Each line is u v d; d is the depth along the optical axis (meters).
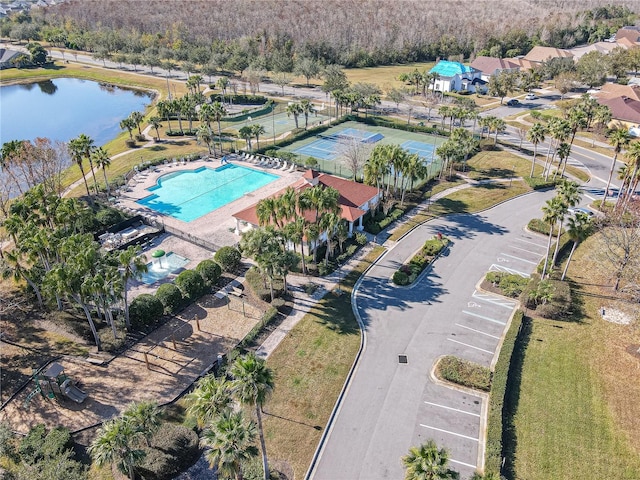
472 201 80.81
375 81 166.75
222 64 175.38
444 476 27.31
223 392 32.97
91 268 46.41
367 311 54.28
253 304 55.19
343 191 73.56
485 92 155.38
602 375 45.78
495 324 52.34
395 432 39.84
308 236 56.50
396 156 72.62
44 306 54.44
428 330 51.41
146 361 45.47
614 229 63.47
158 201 81.56
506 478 35.94
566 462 37.47
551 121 84.06
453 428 40.22
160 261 64.06
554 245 67.06
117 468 34.62
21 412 41.41
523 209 78.25
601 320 53.06
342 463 37.25
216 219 74.88
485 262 63.72
